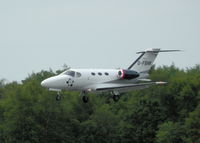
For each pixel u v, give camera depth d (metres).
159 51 168.75
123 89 159.88
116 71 162.62
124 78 161.75
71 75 155.75
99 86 158.38
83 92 159.25
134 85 157.38
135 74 163.62
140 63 168.62
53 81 154.12
